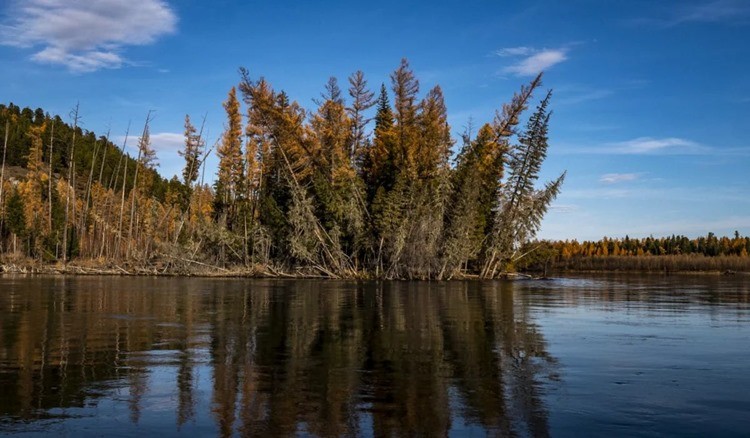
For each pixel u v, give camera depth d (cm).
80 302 2436
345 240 5484
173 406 823
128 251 6412
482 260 5831
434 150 5656
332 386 943
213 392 902
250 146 6531
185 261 5669
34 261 6500
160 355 1209
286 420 761
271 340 1420
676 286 4462
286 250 5644
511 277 5919
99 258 6750
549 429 732
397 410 808
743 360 1187
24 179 10756
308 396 879
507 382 978
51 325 1680
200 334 1516
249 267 5597
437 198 5281
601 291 3675
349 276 5306
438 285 4294
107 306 2273
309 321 1823
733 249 13088
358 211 5359
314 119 5703
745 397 888
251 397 873
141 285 3828
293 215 5338
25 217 7381
